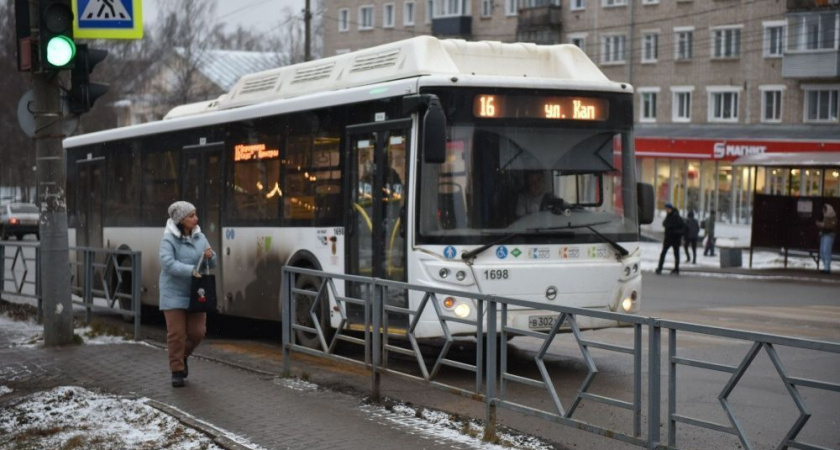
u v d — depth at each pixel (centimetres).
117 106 6088
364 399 941
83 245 1973
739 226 4947
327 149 1276
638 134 5634
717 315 1812
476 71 1185
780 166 3086
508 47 1216
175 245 1020
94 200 1930
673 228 3109
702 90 5478
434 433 805
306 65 1399
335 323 995
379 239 1170
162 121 1709
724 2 5372
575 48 1219
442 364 851
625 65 5812
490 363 790
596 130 1166
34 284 1672
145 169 1739
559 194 1138
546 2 6100
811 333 1534
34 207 5475
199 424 836
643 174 5406
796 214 3095
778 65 5178
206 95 6444
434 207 1101
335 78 1308
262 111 1413
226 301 1503
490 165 1115
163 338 1570
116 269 1512
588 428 703
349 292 1225
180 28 6250
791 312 1866
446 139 1100
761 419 780
